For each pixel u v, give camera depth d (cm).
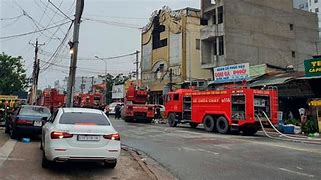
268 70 3300
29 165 892
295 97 2670
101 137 823
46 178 764
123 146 1409
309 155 1174
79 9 1552
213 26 4119
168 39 4738
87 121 868
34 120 1398
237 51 4088
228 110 2102
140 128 2425
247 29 4234
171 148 1367
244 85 2234
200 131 2269
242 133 2186
